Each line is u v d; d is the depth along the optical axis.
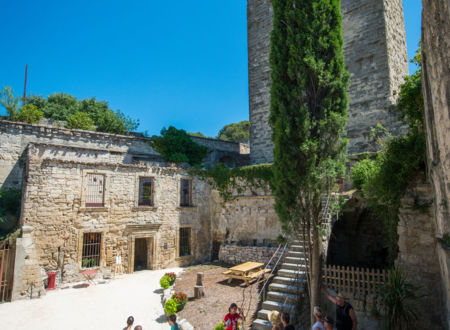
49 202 15.93
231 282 14.89
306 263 9.48
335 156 9.42
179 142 25.33
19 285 13.82
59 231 16.03
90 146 23.19
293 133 9.32
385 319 8.72
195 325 10.41
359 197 13.95
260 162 24.11
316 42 9.75
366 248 17.64
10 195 18.86
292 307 10.10
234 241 20.28
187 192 22.84
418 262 9.27
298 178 9.14
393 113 18.22
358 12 20.23
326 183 9.28
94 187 20.09
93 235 17.64
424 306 8.91
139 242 21.98
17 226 16.38
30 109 26.25
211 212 22.06
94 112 36.16
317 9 9.90
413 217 9.59
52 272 15.38
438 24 4.68
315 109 9.63
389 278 9.25
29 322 11.33
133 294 14.48
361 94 19.59
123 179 18.50
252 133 24.84
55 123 28.38
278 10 10.38
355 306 10.37
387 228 12.78
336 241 17.53
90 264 17.11
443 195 5.53
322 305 10.98
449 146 4.69
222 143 31.83
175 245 20.08
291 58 9.67
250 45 25.86
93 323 11.26
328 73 9.41
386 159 10.88
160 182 20.00
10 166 20.69
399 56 20.55
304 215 9.38
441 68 4.69
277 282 11.65
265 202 19.08
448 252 5.05
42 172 15.93
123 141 24.59
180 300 11.88
